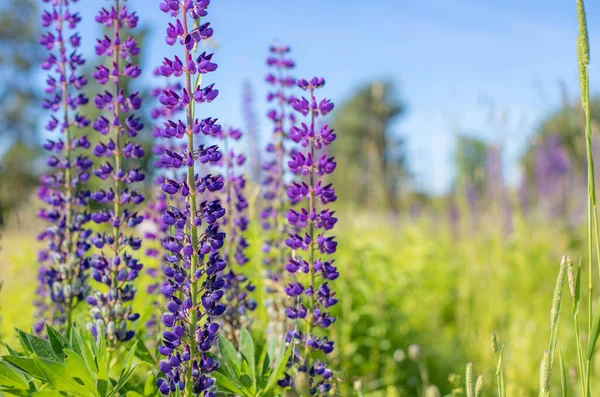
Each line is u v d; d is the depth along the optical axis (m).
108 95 0.91
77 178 0.97
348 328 1.21
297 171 0.85
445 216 2.16
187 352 0.77
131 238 0.91
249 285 0.97
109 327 0.87
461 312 1.53
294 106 0.85
